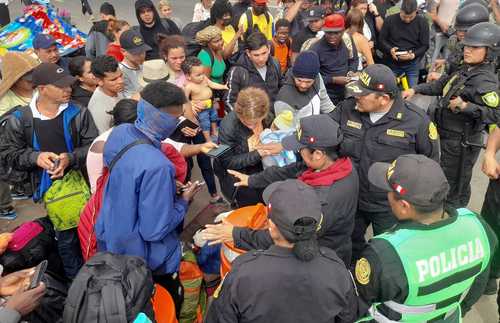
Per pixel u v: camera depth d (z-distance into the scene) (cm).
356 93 306
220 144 341
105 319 210
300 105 407
